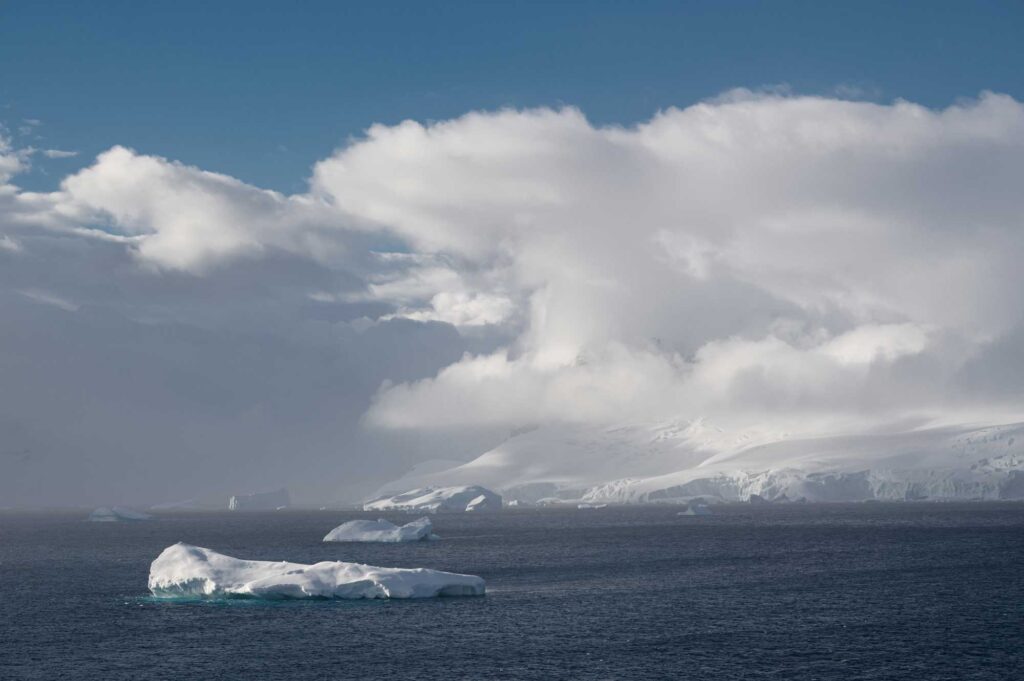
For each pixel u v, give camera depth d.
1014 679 69.38
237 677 71.50
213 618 96.12
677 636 85.88
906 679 69.44
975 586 120.12
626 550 191.62
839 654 77.75
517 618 95.81
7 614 102.25
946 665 73.56
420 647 81.25
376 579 106.06
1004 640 83.06
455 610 101.00
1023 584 121.94
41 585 132.50
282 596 107.50
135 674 72.81
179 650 80.88
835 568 146.00
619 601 108.56
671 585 125.25
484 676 71.06
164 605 106.69
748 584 125.56
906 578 130.00
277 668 74.00
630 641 83.62
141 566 166.25
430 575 109.81
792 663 74.56
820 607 103.12
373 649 80.44
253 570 111.38
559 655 77.94
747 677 70.19
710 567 151.25
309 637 85.69
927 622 92.50
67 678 71.88
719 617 96.62
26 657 79.31
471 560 171.12
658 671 72.25
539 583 129.00
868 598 110.00
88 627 92.75
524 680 69.81
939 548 181.25
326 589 105.81
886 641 82.94
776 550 184.88
